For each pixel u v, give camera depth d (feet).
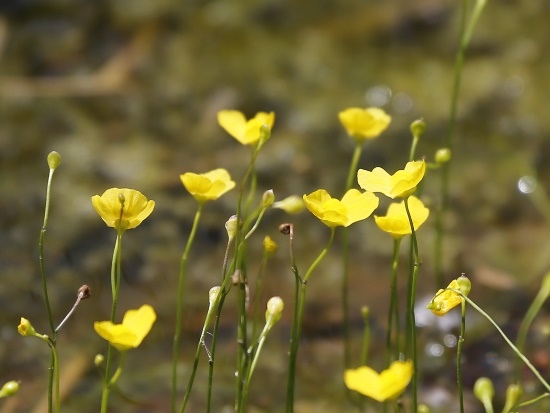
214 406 2.40
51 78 3.45
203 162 3.01
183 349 2.51
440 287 2.47
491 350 2.49
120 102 3.34
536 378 2.44
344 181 2.92
